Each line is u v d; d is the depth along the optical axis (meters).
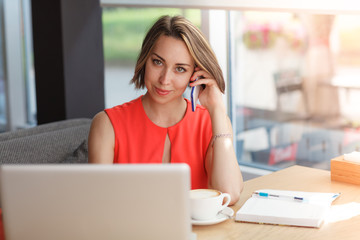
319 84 3.16
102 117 1.80
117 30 3.82
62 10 3.08
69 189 1.02
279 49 3.28
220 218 1.38
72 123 2.47
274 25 3.27
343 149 3.12
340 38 3.02
